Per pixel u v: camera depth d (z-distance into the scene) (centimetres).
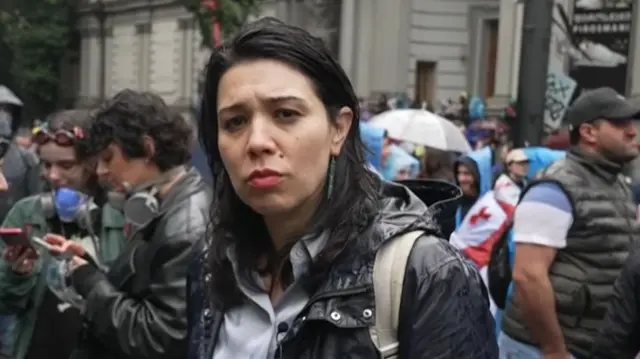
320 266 170
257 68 168
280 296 178
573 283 365
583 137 372
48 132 353
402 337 168
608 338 325
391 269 168
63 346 338
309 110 169
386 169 739
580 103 374
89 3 3916
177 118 296
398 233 170
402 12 2573
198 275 201
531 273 365
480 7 2689
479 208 546
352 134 179
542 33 692
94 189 352
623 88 1272
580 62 1255
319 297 168
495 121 1636
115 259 299
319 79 170
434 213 190
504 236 438
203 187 289
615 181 378
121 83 3838
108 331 274
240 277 182
